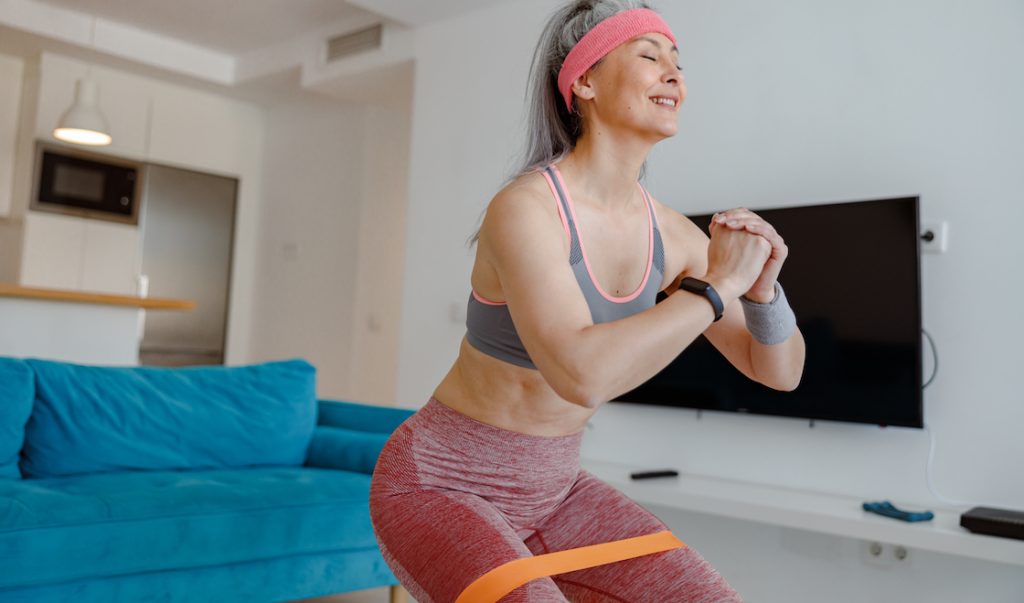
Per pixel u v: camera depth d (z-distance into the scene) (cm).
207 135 641
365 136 595
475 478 125
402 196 598
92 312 391
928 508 283
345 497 254
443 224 444
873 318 292
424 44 466
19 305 371
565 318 104
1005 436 274
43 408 260
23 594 200
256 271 670
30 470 257
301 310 629
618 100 118
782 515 277
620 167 123
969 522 245
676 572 125
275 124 669
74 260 574
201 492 233
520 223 109
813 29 325
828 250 304
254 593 236
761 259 111
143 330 609
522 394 122
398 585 268
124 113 595
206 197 643
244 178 665
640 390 351
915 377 282
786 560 315
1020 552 233
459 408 127
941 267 291
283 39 563
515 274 107
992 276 279
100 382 273
